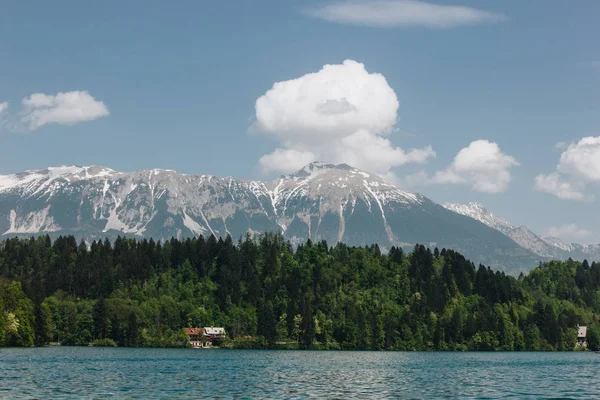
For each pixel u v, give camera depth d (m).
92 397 120.94
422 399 125.50
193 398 122.62
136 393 128.00
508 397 129.62
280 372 180.12
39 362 195.38
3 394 122.06
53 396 120.88
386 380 161.25
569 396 131.75
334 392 134.88
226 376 165.75
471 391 139.12
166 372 174.62
